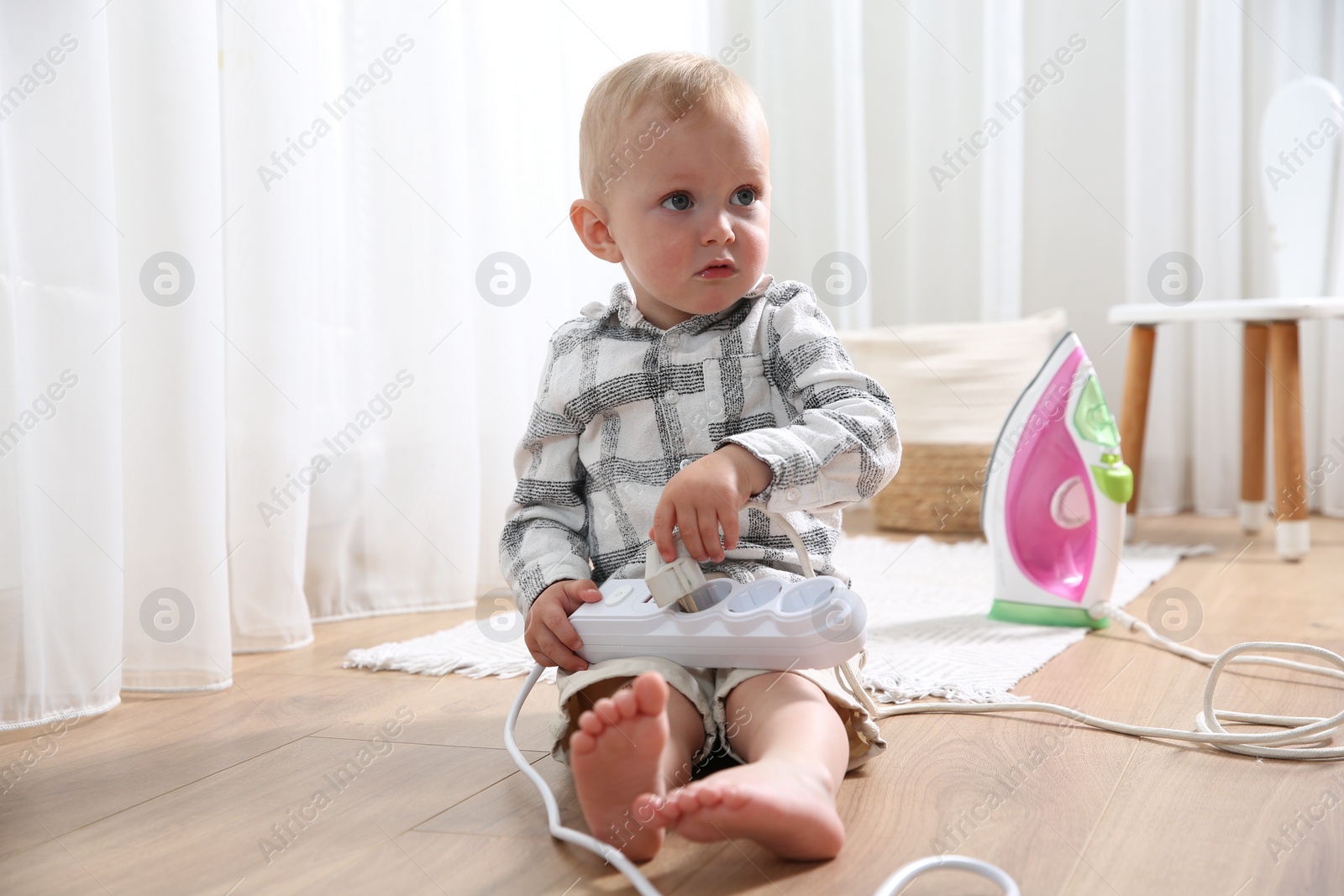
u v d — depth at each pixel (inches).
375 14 55.8
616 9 67.7
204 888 23.3
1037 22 91.4
